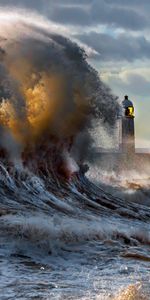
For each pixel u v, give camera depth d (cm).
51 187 2345
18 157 2369
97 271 1324
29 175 2333
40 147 2481
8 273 1242
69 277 1244
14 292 1091
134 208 2362
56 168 2525
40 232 1548
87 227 1706
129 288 1009
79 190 2495
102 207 2275
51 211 1972
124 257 1495
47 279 1212
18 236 1512
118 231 1752
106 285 1170
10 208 1883
